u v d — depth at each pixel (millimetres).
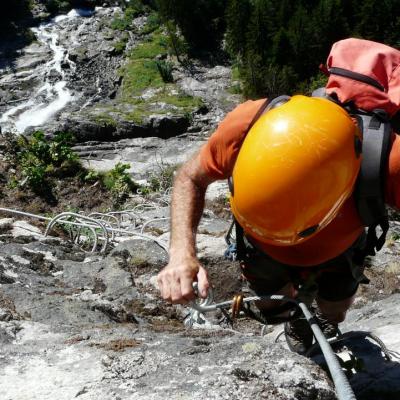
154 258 7816
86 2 58219
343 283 3396
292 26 48250
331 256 3145
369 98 2848
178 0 51594
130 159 38750
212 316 7004
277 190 2598
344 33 47938
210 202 16312
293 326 3840
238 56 50781
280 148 2598
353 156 2666
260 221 2701
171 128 41875
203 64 51062
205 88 48156
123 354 3186
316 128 2615
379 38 48719
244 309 3426
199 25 52531
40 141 20094
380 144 2729
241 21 50031
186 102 45250
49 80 49594
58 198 18797
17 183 18359
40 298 4809
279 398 2814
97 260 7758
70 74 50156
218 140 2920
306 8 53031
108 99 48125
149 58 51875
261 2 49469
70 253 8109
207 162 2990
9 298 4750
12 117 45500
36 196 18359
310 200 2605
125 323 4738
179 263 2830
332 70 2980
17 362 3186
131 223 13320
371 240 3018
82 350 3297
